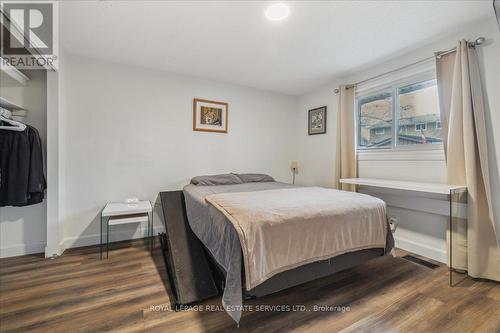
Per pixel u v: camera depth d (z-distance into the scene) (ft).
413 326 4.44
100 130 8.71
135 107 9.30
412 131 8.23
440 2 5.53
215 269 6.04
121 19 6.15
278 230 4.44
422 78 7.83
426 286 5.88
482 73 6.31
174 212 7.91
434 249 7.45
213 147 11.04
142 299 5.23
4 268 6.68
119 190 9.08
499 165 6.08
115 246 8.53
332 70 9.77
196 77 10.53
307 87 11.96
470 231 6.25
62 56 7.74
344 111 10.24
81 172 8.43
